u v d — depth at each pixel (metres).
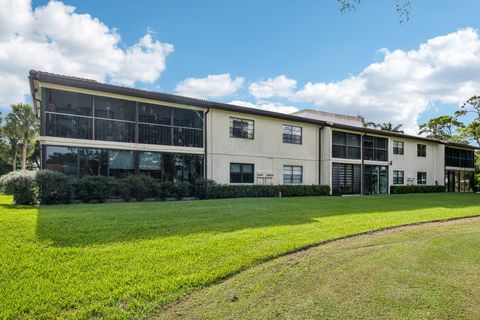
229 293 3.72
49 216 7.64
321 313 3.26
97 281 3.80
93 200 12.17
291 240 6.12
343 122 28.33
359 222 8.43
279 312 3.26
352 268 4.77
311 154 20.53
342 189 21.50
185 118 17.06
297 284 4.06
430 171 28.48
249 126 18.02
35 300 3.27
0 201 12.41
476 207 13.20
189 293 3.66
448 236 7.27
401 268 4.82
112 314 3.10
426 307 3.45
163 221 7.41
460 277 4.45
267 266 4.74
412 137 26.30
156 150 14.81
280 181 19.05
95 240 5.55
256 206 11.03
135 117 14.29
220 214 8.84
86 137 13.42
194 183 15.14
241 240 5.90
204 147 16.14
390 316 3.22
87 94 13.13
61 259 4.52
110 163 13.80
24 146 33.66
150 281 3.87
